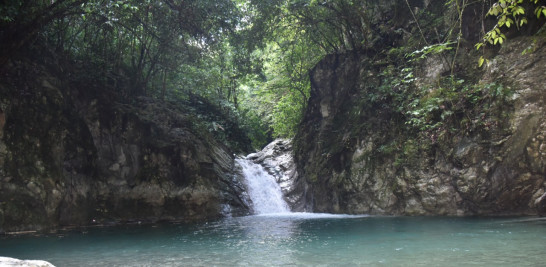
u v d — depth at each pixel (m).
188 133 17.19
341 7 16.97
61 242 8.22
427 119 12.94
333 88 18.38
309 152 18.48
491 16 12.55
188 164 16.17
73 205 12.86
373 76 15.94
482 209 11.57
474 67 12.71
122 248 7.20
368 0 17.52
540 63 10.92
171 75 19.67
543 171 10.28
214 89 23.50
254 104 30.23
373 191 14.12
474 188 11.50
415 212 12.83
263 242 7.55
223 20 15.91
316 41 19.81
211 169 16.94
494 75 11.85
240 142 24.30
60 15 12.33
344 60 18.22
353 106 16.45
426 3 16.12
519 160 10.62
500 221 9.38
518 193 10.79
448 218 10.92
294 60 22.14
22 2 10.94
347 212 14.95
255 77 21.36
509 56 11.72
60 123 12.87
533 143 10.38
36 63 12.93
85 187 13.52
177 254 6.32
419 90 13.79
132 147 15.34
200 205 15.75
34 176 11.40
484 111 11.61
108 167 14.63
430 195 12.48
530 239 6.48
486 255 5.25
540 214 10.38
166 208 15.16
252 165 20.52
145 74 18.88
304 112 21.53
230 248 6.88
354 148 15.19
